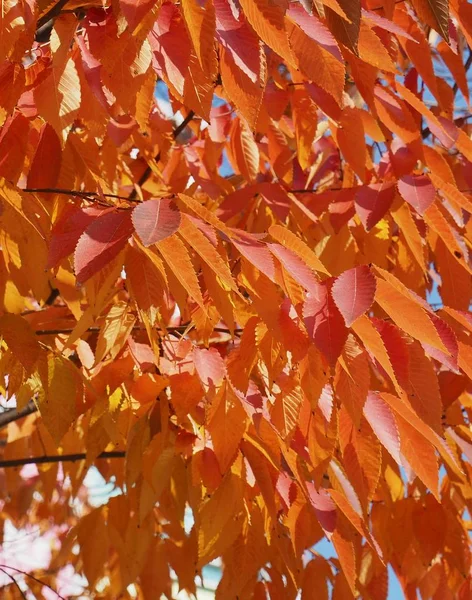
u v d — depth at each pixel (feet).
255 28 4.36
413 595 6.19
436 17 4.62
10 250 4.85
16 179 4.85
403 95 5.24
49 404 4.83
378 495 5.83
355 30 4.40
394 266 6.09
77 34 4.82
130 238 4.50
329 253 5.50
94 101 4.93
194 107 4.52
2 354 4.87
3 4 4.52
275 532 5.11
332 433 4.73
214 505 5.02
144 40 4.57
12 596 8.72
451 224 5.58
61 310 5.91
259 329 4.74
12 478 7.06
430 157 5.41
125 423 5.28
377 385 5.45
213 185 6.06
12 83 4.69
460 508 5.91
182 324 5.87
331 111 5.29
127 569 5.58
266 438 4.90
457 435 5.52
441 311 5.33
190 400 5.09
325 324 4.41
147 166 6.63
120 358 5.30
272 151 5.84
